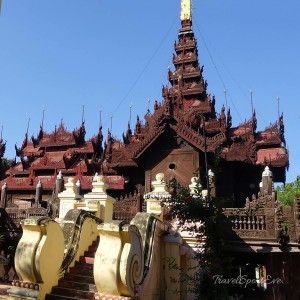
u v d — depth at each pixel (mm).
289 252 13305
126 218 17281
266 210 13695
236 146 26250
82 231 11250
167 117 26984
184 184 26250
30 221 8703
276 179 30750
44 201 32594
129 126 33469
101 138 39906
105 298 7562
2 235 18844
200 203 8461
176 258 10727
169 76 41406
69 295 8773
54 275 9117
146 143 27547
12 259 18688
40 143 43250
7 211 19844
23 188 36938
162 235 11039
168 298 10391
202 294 8094
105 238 7934
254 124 30906
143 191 27359
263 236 13469
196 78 40125
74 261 10523
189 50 43062
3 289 12992
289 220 13625
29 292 8305
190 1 45812
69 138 42188
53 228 8930
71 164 38594
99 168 35406
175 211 8633
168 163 27328
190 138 26016
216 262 8070
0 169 41906
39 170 39344
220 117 29422
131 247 7738
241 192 28625
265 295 13719
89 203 13656
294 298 13258
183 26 45094
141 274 8211
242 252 13828
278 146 29688
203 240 9102
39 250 8539
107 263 7609
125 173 31281
